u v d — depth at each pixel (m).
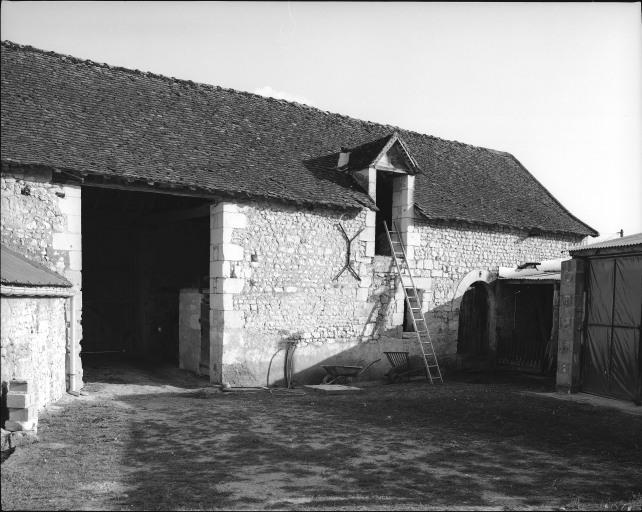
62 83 11.09
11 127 9.39
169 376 11.89
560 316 10.74
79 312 9.53
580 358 10.48
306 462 6.08
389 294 12.97
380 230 14.04
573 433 7.61
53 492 4.89
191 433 7.22
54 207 9.30
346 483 5.44
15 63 10.84
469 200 14.82
